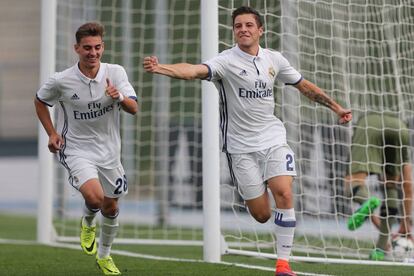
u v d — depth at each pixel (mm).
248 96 18297
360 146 27172
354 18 27188
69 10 35125
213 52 23703
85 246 20766
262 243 25969
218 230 24031
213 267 22438
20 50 65625
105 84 19047
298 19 26109
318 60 27734
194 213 42250
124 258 25547
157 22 40781
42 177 31219
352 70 27703
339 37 27188
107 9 37344
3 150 65750
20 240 33312
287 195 17922
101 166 19453
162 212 39438
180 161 40156
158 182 42000
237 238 25250
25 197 64750
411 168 27266
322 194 29766
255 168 18328
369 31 27156
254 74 18250
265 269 21984
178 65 17453
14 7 65812
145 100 40812
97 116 19188
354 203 27844
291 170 18156
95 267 22781
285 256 18062
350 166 27281
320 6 26922
